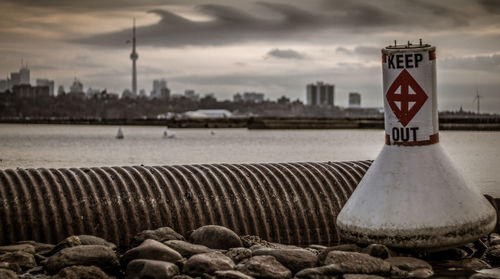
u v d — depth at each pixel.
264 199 10.52
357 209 8.55
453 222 8.13
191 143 73.75
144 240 8.89
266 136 104.31
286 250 8.41
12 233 9.32
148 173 10.66
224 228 9.32
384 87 8.92
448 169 8.57
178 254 8.29
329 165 11.84
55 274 7.94
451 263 8.57
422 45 8.82
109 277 8.02
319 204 10.62
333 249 8.49
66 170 10.58
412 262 8.15
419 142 8.66
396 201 8.30
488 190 18.48
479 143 65.62
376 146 63.56
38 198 9.70
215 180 10.69
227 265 8.02
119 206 9.88
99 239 9.01
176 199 10.19
